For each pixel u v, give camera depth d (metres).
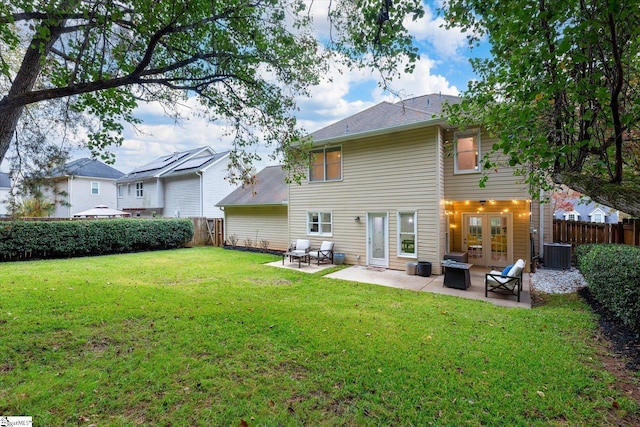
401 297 6.82
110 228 13.80
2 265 10.19
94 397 3.00
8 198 7.02
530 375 3.44
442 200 9.74
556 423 2.70
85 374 3.39
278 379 3.38
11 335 4.29
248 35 5.52
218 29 5.39
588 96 3.07
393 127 9.77
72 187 25.09
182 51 5.36
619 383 3.28
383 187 10.51
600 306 5.95
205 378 3.38
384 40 3.80
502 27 3.22
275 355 3.91
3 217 12.73
